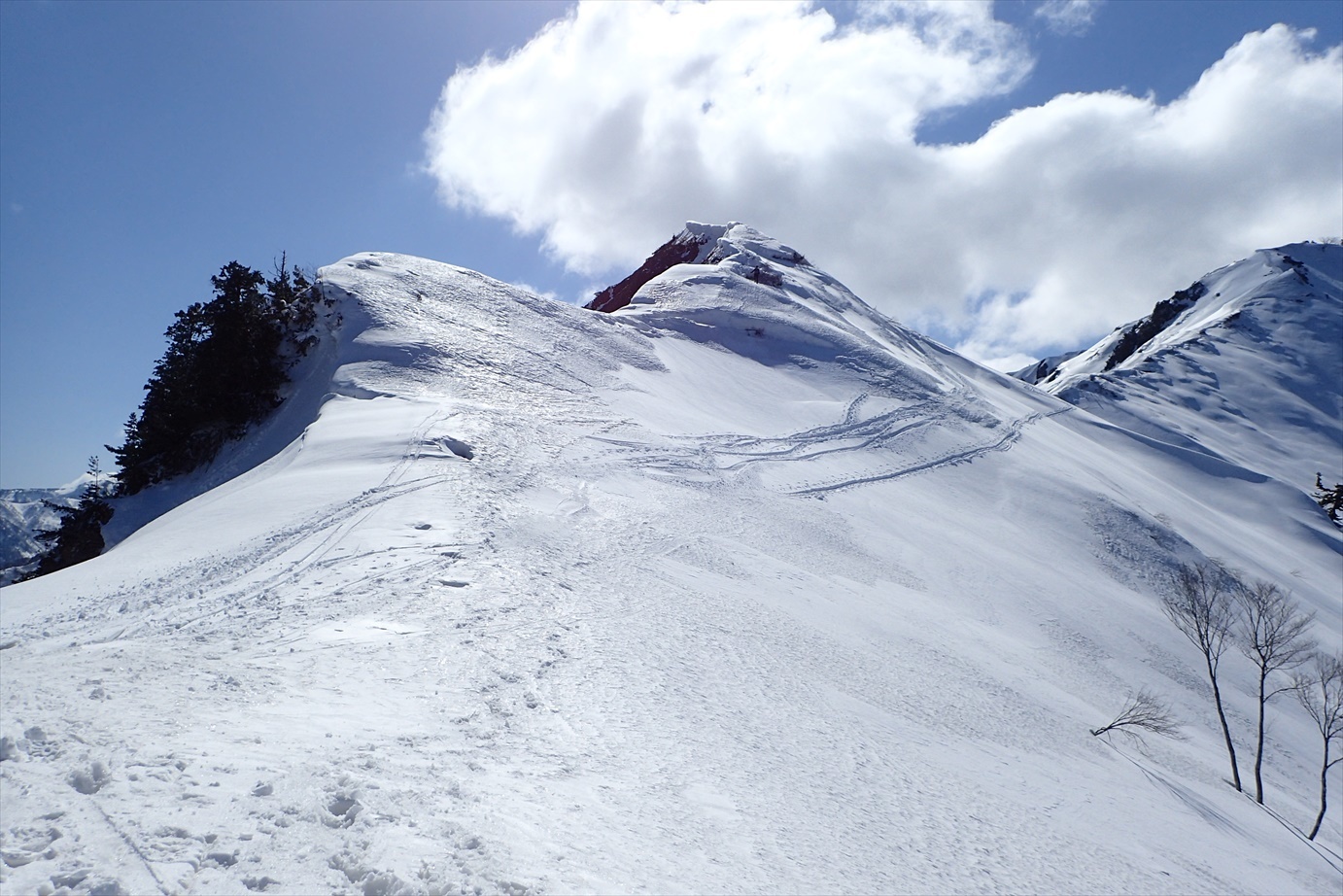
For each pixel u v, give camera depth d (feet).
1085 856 41.24
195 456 130.11
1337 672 103.71
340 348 133.69
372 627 43.70
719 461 127.95
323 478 78.18
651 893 22.02
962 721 60.95
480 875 19.70
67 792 19.52
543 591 56.65
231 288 138.82
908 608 93.40
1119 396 444.14
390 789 23.03
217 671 32.42
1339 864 70.95
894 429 183.42
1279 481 267.18
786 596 78.89
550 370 147.23
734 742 39.65
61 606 48.37
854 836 32.83
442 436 93.66
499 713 34.55
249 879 17.69
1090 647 110.11
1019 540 146.10
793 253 334.44
